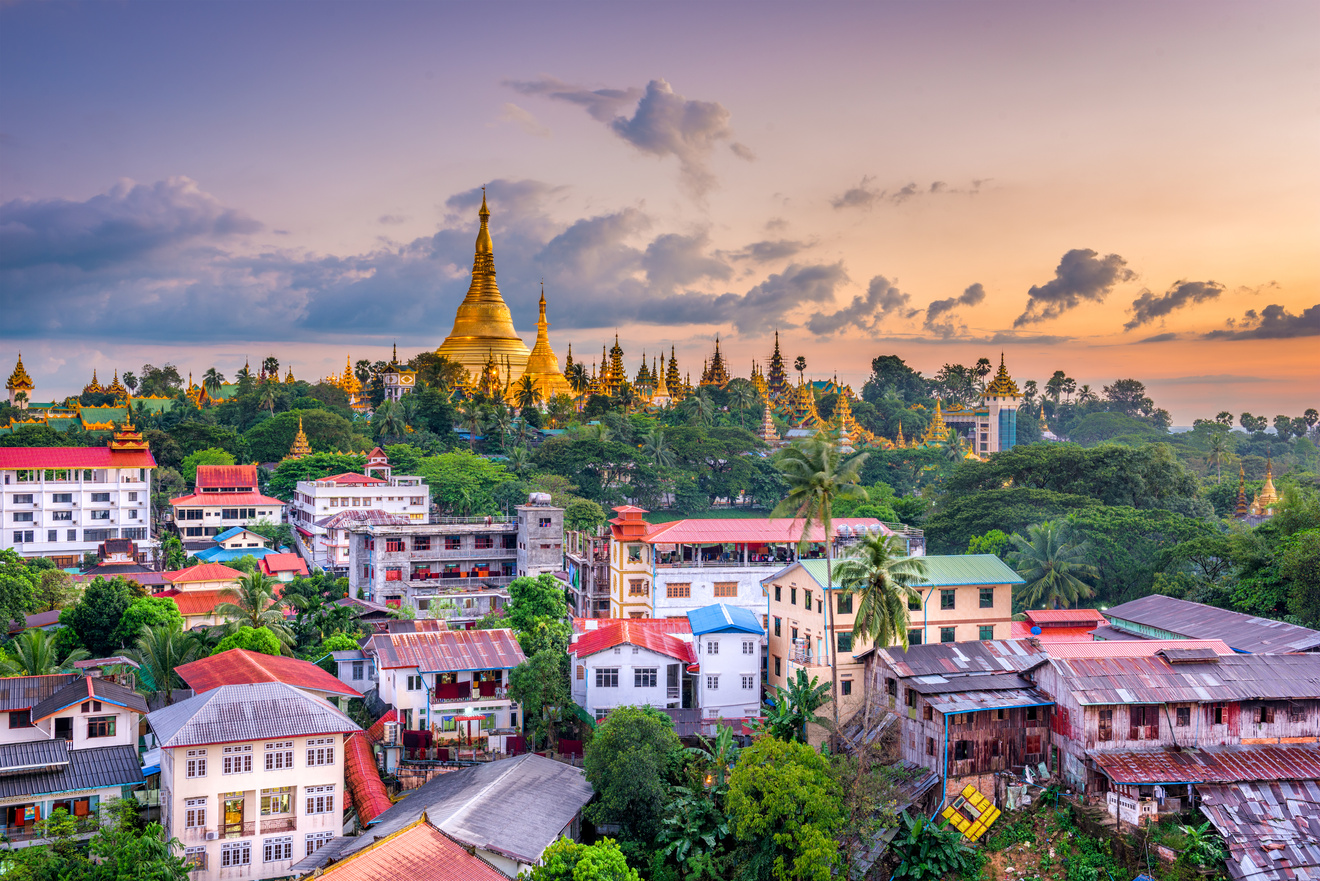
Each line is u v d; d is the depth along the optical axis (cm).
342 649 9394
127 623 9700
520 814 6631
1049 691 7162
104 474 15650
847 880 6275
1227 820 6341
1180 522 13238
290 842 6669
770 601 9444
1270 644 8031
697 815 6869
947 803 6850
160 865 5741
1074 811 6681
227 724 6631
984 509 15512
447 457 19312
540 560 13138
